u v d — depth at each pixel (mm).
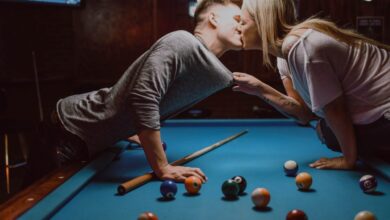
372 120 2006
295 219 1199
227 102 6328
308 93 2088
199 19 2236
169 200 1513
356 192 1607
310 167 2027
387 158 2109
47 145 2148
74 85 6375
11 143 5430
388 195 1565
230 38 2184
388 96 1981
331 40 1945
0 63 5543
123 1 6328
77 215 1360
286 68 2600
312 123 3178
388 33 6047
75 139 2068
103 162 2004
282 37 2047
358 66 1988
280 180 1794
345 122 1949
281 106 2580
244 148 2512
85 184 1681
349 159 1959
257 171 1961
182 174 1759
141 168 2066
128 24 6363
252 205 1448
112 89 2088
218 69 2102
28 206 1319
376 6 6043
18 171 4719
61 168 1880
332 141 2314
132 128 2061
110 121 2029
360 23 6055
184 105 2201
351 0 6086
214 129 3230
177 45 1939
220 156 2297
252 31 2113
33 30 5906
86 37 6355
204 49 2043
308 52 1908
